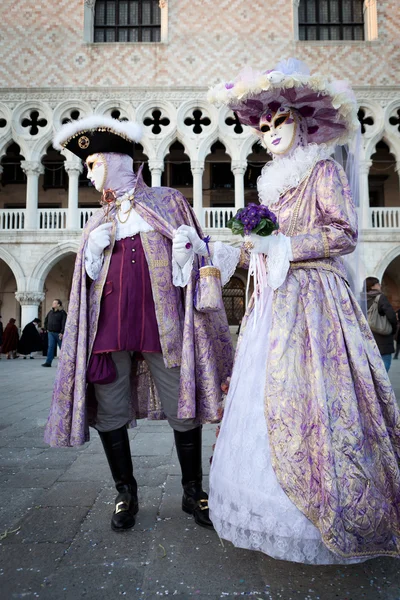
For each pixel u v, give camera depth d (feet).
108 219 7.41
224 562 5.68
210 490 5.89
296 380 5.46
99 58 52.70
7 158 66.59
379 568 5.55
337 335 5.66
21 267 51.42
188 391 6.59
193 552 5.94
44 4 53.06
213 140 52.24
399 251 50.49
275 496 5.08
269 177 6.84
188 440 7.16
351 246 5.89
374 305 19.31
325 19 58.13
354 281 7.49
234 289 61.82
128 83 52.49
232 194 66.80
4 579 5.31
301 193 6.42
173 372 7.04
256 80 6.47
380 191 66.33
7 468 9.89
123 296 6.92
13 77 52.39
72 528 6.73
